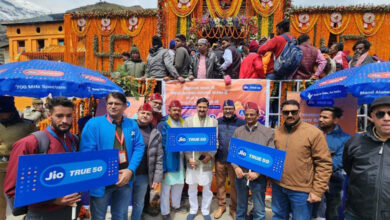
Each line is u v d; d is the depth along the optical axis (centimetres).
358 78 243
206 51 438
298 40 418
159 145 291
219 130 345
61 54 1485
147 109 294
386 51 974
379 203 178
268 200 395
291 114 252
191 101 398
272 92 404
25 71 238
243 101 393
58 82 245
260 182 283
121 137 242
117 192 247
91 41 1116
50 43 1781
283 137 265
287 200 271
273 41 384
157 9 962
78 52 1130
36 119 591
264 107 392
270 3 907
